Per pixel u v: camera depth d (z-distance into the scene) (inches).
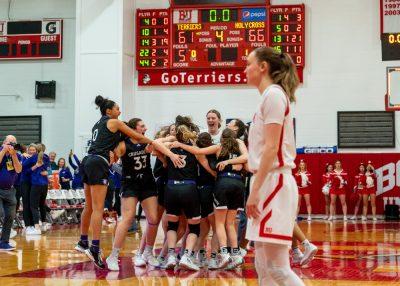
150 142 263.6
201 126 726.5
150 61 725.3
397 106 703.1
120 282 229.1
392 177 677.9
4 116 775.7
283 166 121.6
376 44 712.4
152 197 273.1
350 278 237.6
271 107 118.0
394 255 320.8
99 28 723.4
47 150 765.3
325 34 719.1
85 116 719.7
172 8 719.7
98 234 267.6
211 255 276.8
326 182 679.1
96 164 263.3
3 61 778.8
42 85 763.4
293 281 120.1
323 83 716.0
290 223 120.6
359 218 690.2
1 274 251.6
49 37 767.1
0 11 783.7
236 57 709.9
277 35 705.0
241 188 272.4
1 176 345.1
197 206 265.6
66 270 265.0
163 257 282.7
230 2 711.1
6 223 353.4
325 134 713.6
